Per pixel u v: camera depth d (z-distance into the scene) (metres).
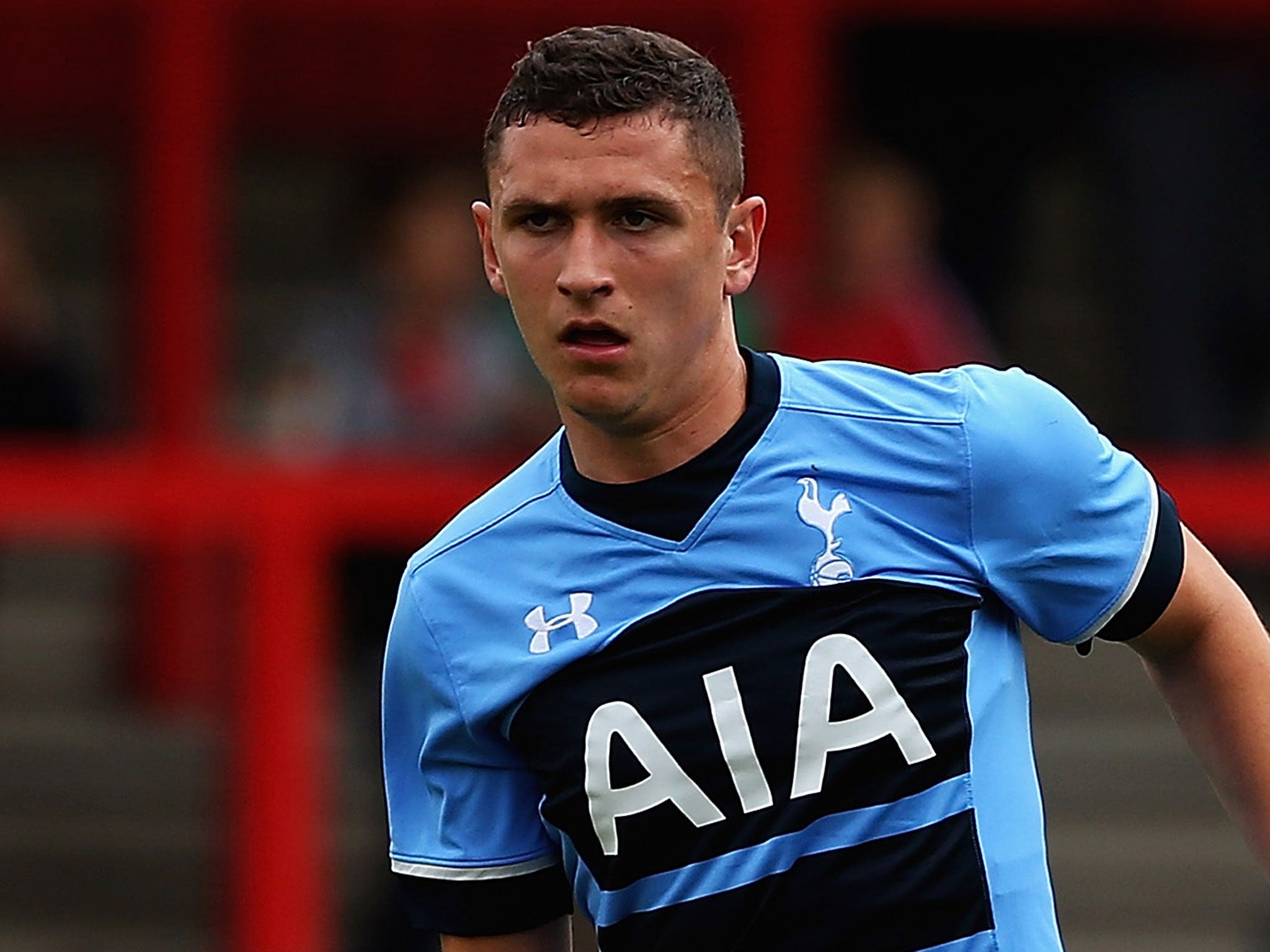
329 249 31.47
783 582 8.31
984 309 28.69
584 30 8.09
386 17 25.03
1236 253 25.11
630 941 8.51
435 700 8.91
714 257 8.08
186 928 23.23
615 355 7.92
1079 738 25.30
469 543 8.74
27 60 26.86
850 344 21.34
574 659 8.44
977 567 8.44
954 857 8.16
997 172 28.70
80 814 23.73
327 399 22.36
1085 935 24.36
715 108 8.05
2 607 26.30
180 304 24.61
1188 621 8.75
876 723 8.16
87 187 31.80
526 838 9.11
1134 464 8.80
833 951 8.16
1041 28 27.94
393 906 21.88
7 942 23.02
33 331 24.12
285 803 20.55
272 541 20.81
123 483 20.88
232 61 27.06
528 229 7.95
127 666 24.33
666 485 8.38
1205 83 26.14
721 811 8.23
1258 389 25.44
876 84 28.31
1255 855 9.20
